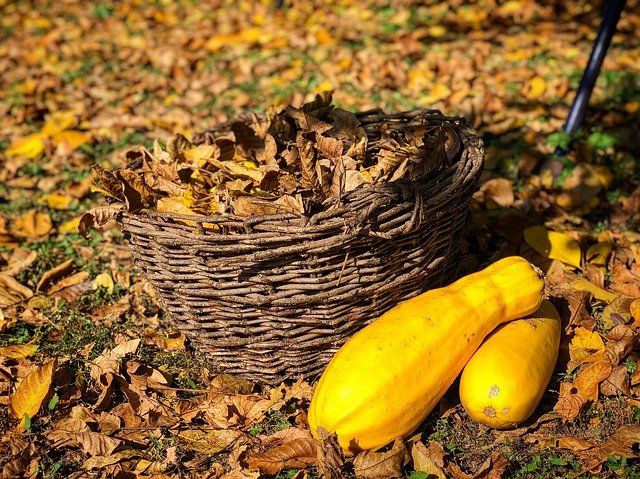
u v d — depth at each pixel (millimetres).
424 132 1798
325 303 1638
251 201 1608
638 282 1920
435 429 1661
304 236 1573
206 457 1638
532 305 1681
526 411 1605
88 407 1714
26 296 1984
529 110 2582
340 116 1895
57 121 2750
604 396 1707
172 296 1707
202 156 1840
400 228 1601
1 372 1778
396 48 3156
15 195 2354
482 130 2482
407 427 1589
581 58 2996
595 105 2588
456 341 1607
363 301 1664
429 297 1637
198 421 1701
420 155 1733
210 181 1805
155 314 1932
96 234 2182
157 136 2578
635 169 2297
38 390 1706
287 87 2914
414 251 1659
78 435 1648
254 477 1573
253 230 1596
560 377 1733
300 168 1773
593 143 2330
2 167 2479
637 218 2127
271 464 1593
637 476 1568
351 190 1675
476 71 2922
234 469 1597
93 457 1627
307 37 3352
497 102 2604
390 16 3631
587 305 1861
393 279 1659
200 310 1683
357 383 1550
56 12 4215
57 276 2035
